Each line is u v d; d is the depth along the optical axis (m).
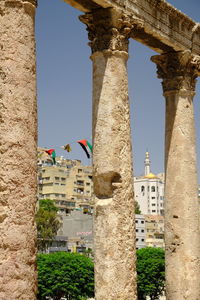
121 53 19.81
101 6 19.92
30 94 13.29
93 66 20.09
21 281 12.22
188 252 23.34
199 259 23.67
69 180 163.12
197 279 23.34
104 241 18.64
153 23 22.58
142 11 21.80
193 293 23.11
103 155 19.11
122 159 19.12
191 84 25.19
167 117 24.72
